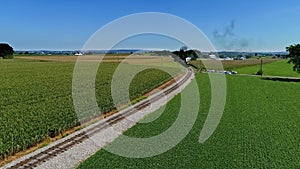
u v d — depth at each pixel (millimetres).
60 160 14672
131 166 14109
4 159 15094
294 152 16359
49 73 60750
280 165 14445
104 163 14375
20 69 71438
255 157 15484
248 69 97125
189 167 14070
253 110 28547
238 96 37781
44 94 33375
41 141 17953
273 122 23609
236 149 16750
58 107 26125
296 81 60375
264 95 39000
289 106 31000
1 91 35312
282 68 101812
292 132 20594
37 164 14047
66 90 36688
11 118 21938
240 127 21859
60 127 19906
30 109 25094
